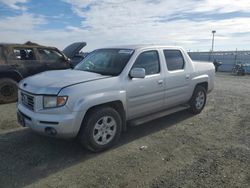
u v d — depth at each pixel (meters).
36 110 3.91
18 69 8.11
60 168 3.69
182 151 4.32
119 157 4.07
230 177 3.45
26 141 4.66
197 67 6.41
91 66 5.09
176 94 5.72
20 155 4.09
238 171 3.62
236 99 8.83
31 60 8.49
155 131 5.32
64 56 9.41
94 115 4.04
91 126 4.02
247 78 17.09
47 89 3.84
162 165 3.80
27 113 4.04
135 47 5.07
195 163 3.86
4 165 3.74
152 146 4.52
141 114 5.00
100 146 4.18
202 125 5.76
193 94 6.36
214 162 3.89
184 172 3.58
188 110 6.70
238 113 6.83
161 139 4.88
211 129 5.48
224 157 4.07
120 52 5.00
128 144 4.61
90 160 3.95
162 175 3.50
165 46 5.61
